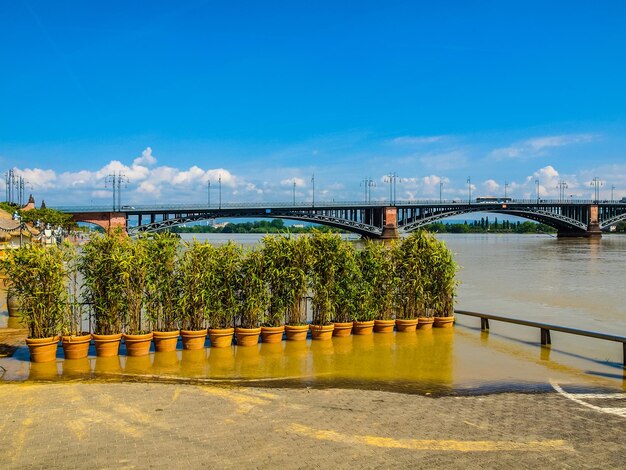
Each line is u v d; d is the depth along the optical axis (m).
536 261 68.12
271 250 16.67
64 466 7.18
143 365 14.01
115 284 14.97
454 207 152.25
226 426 8.79
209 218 121.50
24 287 14.54
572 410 9.97
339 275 17.42
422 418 9.34
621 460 7.55
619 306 27.80
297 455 7.59
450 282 19.09
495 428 8.84
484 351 15.85
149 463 7.28
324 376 12.98
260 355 15.10
